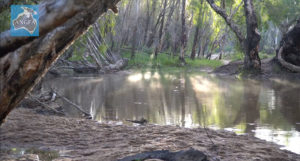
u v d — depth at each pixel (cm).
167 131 700
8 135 674
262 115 1028
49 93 1242
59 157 523
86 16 284
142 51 4662
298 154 567
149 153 434
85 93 1602
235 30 2777
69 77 2591
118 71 3316
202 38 5575
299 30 2641
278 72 2688
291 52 2730
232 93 1605
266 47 6544
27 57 271
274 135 752
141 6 5278
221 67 3152
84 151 561
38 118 858
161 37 4766
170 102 1323
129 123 904
